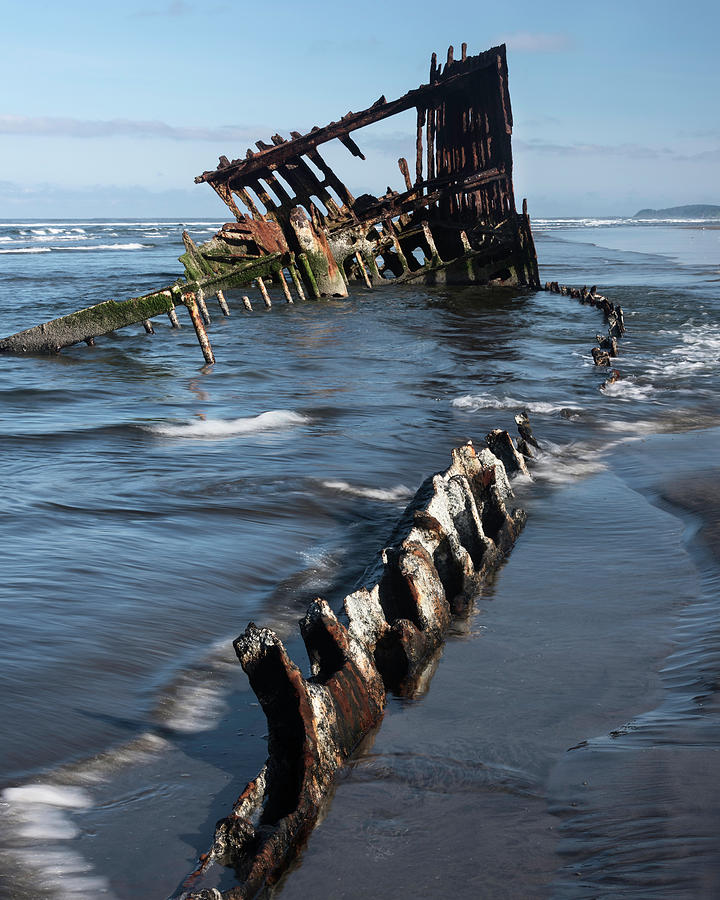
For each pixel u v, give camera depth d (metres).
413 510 6.21
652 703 4.10
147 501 7.61
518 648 4.81
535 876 2.90
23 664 4.48
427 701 4.24
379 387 13.60
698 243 72.81
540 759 3.67
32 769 3.61
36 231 110.44
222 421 11.16
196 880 2.93
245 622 5.24
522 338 18.44
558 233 101.56
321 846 3.12
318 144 27.14
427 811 3.32
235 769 3.69
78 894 2.90
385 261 31.38
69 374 15.23
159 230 119.12
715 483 7.93
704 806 3.13
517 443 9.22
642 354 16.09
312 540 6.77
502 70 25.72
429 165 27.86
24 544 6.38
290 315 23.62
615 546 6.50
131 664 4.60
